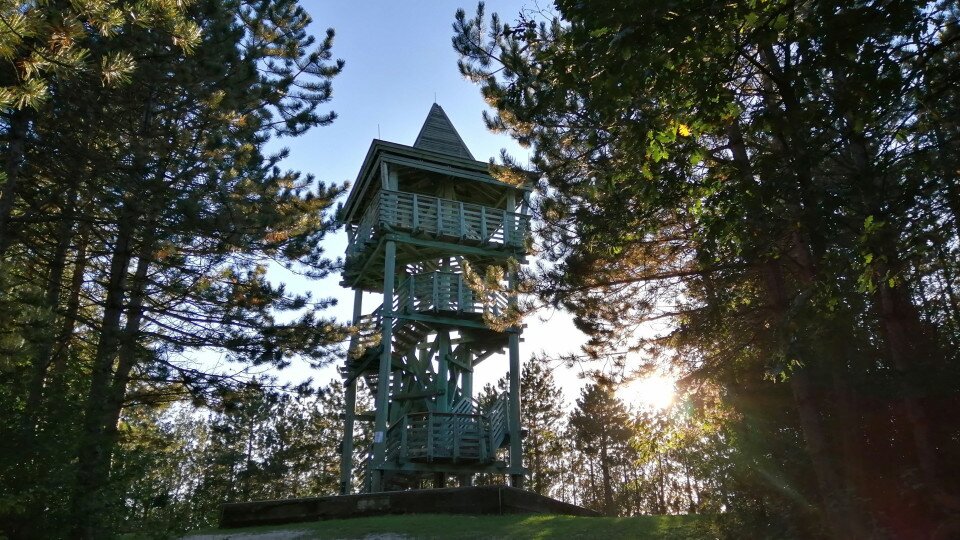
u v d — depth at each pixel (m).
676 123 6.99
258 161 17.38
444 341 23.38
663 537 12.83
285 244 16.80
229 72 15.44
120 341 14.08
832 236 8.39
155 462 13.02
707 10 5.95
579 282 13.16
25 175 13.37
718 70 6.55
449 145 25.52
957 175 7.51
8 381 10.89
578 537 13.62
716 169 8.52
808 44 6.66
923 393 8.98
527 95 12.11
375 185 25.30
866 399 10.25
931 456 8.85
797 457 10.93
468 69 13.85
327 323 16.75
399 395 23.44
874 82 6.43
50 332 11.15
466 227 23.20
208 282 16.58
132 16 6.66
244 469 42.00
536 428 47.31
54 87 11.84
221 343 15.74
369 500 18.36
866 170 7.77
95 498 11.14
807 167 7.46
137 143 13.30
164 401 16.12
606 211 11.78
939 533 8.48
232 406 16.30
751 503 11.38
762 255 9.41
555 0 6.61
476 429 21.98
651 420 13.70
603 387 14.09
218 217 15.05
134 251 15.22
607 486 46.28
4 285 9.75
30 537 10.57
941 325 10.86
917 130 7.81
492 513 17.47
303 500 18.66
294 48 18.34
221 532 17.05
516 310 13.89
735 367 12.27
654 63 6.21
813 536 10.15
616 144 10.94
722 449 11.82
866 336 10.32
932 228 7.77
